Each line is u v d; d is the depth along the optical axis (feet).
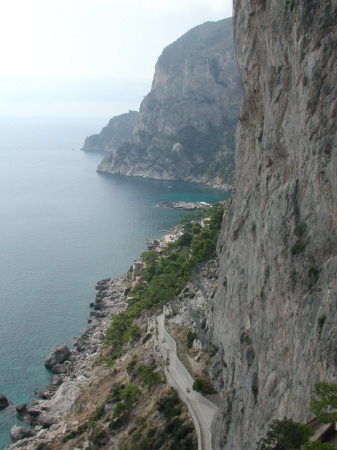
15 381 390.01
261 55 198.59
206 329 285.23
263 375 157.38
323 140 129.80
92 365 402.11
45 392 370.53
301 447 104.27
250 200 225.35
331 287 116.98
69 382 376.68
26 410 348.59
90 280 605.31
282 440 109.50
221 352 244.83
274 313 154.10
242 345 192.24
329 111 128.57
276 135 169.89
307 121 138.41
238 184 257.14
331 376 107.34
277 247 154.40
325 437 105.29
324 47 132.46
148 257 595.88
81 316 505.25
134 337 375.04
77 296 555.28
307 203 139.74
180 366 275.39
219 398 238.07
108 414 291.99
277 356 146.41
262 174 189.47
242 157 253.85
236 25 230.89
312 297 126.31
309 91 137.18
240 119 254.88
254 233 203.72
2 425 335.47
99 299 538.06
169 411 245.86
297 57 148.66
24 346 442.50
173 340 308.60
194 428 223.71
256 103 211.20
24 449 300.61
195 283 354.74
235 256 235.20
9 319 493.77
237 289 221.87
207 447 207.62
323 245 127.13
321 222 129.70
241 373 187.21
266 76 185.68
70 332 470.80
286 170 163.22
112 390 318.24
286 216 150.92
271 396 145.69
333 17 131.44
